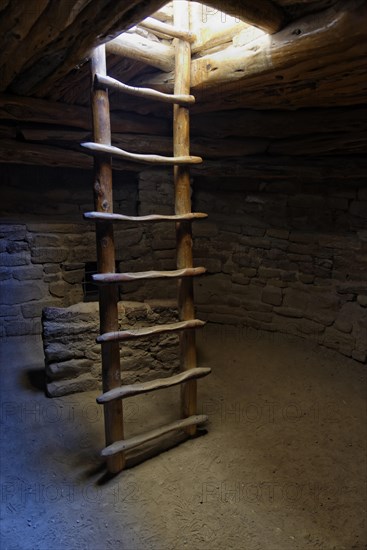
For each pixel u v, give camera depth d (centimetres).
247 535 177
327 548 172
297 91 250
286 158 355
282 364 341
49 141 321
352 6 167
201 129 334
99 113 201
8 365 319
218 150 350
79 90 268
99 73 199
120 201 399
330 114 297
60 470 214
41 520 183
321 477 212
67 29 173
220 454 229
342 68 211
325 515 188
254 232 400
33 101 275
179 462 223
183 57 231
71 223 371
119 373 215
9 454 224
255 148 351
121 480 208
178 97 225
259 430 252
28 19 163
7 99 266
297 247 374
